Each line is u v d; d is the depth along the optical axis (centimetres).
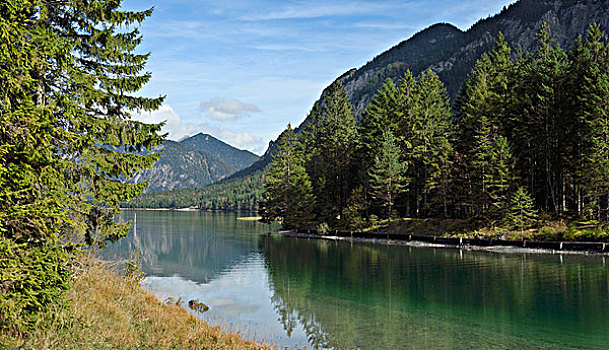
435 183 6494
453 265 4016
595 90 5309
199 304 2512
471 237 5466
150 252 4944
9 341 914
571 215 5406
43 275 896
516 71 7181
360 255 4894
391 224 6725
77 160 1141
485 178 5947
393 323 2236
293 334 2053
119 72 1277
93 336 1116
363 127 8262
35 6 1036
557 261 4022
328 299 2791
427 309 2497
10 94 874
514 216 5375
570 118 5703
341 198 8581
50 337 997
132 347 1161
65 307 1016
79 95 1131
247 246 5906
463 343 1908
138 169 1255
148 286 2888
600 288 2862
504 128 6378
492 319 2262
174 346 1291
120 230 1416
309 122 9875
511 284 3084
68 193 1089
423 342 1928
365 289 3078
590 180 5103
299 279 3497
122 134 1268
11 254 856
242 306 2605
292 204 7969
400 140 7331
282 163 8800
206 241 6531
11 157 867
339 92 9012
